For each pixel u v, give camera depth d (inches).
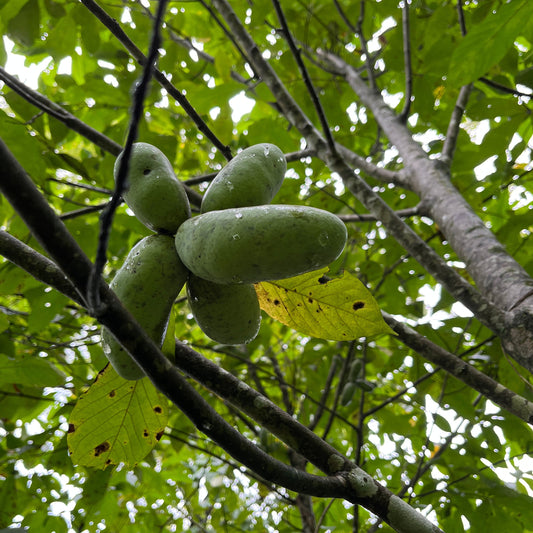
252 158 57.7
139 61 84.0
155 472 176.2
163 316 55.4
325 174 189.2
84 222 141.1
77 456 73.0
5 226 141.9
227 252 46.4
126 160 39.5
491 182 158.1
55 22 152.1
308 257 45.9
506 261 96.0
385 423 153.9
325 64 190.2
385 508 58.4
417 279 173.6
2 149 38.5
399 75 191.3
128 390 70.3
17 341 155.6
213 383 64.6
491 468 136.6
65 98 152.8
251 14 159.8
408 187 137.2
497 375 139.2
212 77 179.9
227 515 185.5
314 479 55.9
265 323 169.5
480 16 142.5
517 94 122.1
